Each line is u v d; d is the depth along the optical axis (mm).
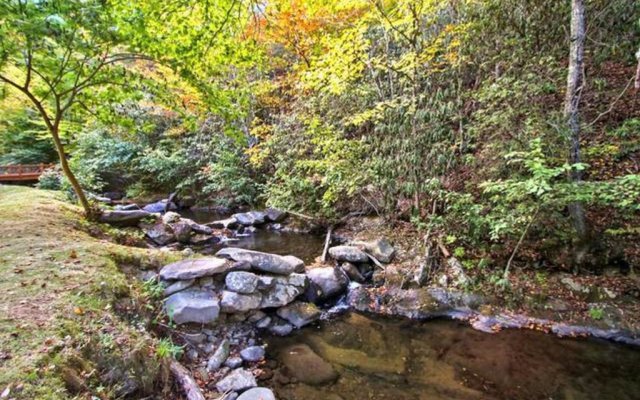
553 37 5668
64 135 6262
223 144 10305
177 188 11477
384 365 3395
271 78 10477
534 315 3996
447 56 5680
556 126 4113
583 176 4664
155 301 3633
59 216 5496
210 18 3965
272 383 3123
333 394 2977
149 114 11492
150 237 6547
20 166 13461
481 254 4820
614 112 5211
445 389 3018
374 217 6918
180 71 4520
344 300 4781
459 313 4238
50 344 2209
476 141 5594
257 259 4477
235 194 10039
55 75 4664
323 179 6766
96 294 3018
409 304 4449
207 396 2846
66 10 3627
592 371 3199
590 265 4258
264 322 4078
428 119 5723
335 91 6004
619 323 3684
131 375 2404
